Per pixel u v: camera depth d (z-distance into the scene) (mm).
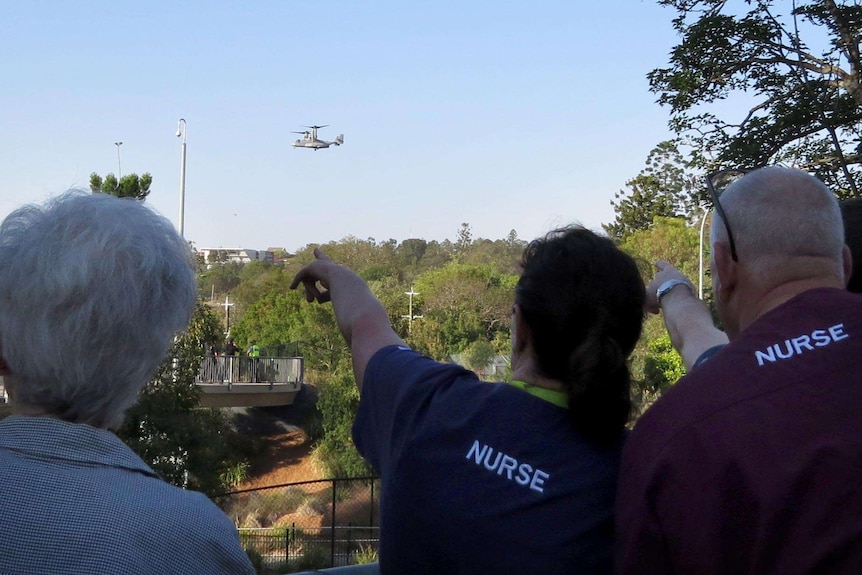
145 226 1547
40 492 1300
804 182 1753
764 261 1718
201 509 1402
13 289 1421
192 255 1674
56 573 1244
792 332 1542
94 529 1275
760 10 10594
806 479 1346
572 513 1643
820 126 10438
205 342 18156
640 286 1773
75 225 1471
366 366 1964
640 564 1475
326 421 30625
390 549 1750
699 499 1411
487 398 1755
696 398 1507
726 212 1793
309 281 2342
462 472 1691
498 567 1627
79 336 1402
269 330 44031
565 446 1691
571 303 1692
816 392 1430
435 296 51562
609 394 1680
